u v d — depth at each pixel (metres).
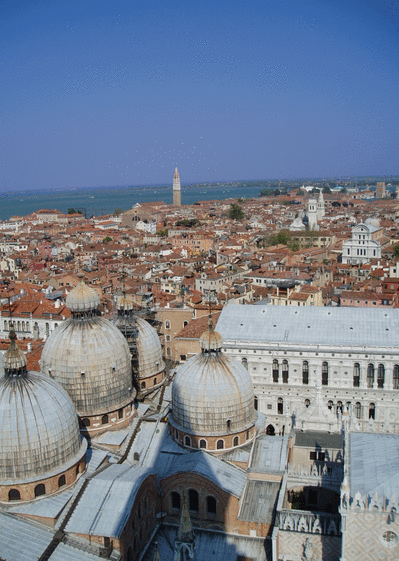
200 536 66.50
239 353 97.75
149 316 105.88
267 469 70.88
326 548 61.72
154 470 68.31
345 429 65.56
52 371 72.56
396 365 92.06
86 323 74.44
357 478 55.53
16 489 58.62
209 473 67.12
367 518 50.66
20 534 56.47
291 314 102.62
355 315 100.12
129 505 59.41
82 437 68.31
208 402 70.62
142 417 78.25
